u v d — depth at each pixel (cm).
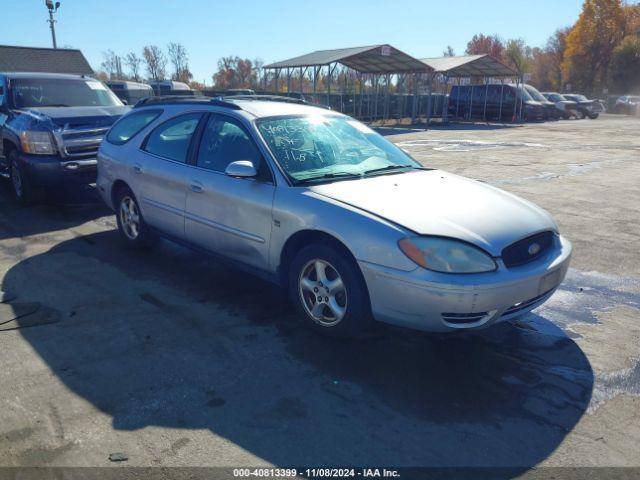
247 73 6122
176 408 312
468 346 390
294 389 333
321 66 2703
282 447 281
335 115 518
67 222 722
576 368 363
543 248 382
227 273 531
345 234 361
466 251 337
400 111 3388
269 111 475
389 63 2870
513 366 364
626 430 299
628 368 363
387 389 334
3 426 294
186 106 523
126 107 878
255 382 339
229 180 445
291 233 395
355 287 366
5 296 471
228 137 466
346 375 349
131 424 297
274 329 411
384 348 385
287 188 406
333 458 273
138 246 589
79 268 543
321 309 395
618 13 6375
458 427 299
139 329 409
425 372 354
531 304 371
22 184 787
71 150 762
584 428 300
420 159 1430
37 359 364
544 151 1628
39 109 802
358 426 298
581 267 564
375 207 369
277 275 424
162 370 352
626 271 553
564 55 6919
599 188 984
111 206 614
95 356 369
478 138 2128
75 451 275
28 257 577
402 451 279
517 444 286
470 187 429
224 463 269
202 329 410
